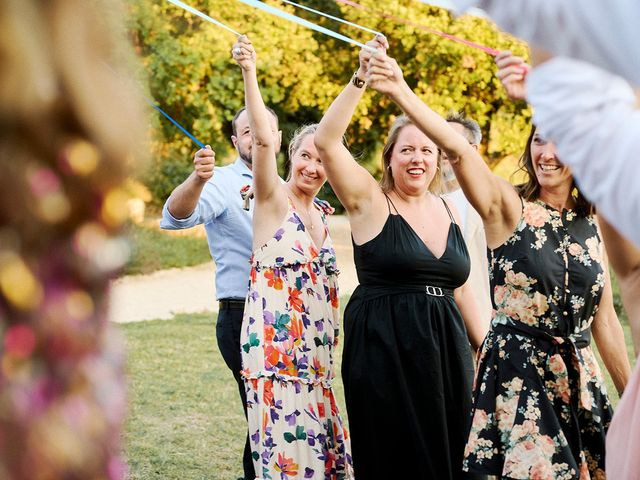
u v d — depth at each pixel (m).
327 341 4.08
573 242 3.28
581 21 1.22
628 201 1.31
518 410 3.21
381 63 3.06
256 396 3.98
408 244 3.76
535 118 1.40
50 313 0.87
